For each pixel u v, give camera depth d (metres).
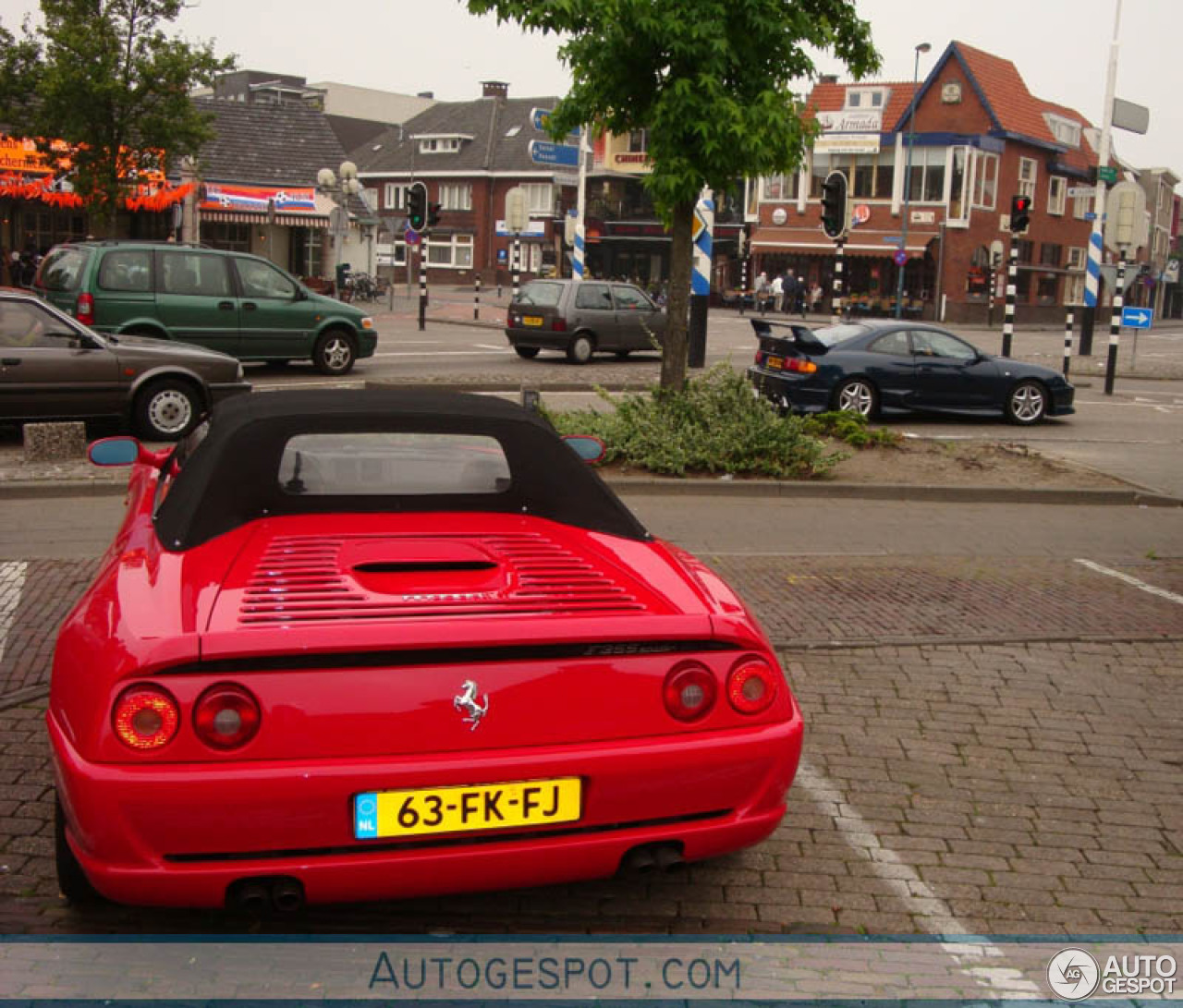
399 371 19.98
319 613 2.98
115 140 27.16
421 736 2.83
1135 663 6.02
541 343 23.42
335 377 18.58
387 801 2.81
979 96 52.59
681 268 11.52
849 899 3.63
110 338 12.40
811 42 10.61
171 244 17.12
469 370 21.00
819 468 11.13
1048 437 15.59
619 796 2.96
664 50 10.38
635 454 11.02
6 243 34.44
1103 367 29.19
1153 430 16.81
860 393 15.89
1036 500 11.02
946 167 52.03
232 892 2.82
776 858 3.87
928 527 9.70
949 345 16.39
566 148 28.36
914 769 4.61
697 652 3.07
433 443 3.96
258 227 40.97
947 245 52.44
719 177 10.82
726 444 11.03
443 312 41.53
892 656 5.96
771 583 7.40
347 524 3.69
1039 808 4.31
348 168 38.69
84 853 2.83
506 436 4.01
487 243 70.19
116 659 2.81
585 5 9.85
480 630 2.88
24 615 6.16
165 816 2.71
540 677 2.92
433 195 71.75
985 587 7.55
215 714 2.73
